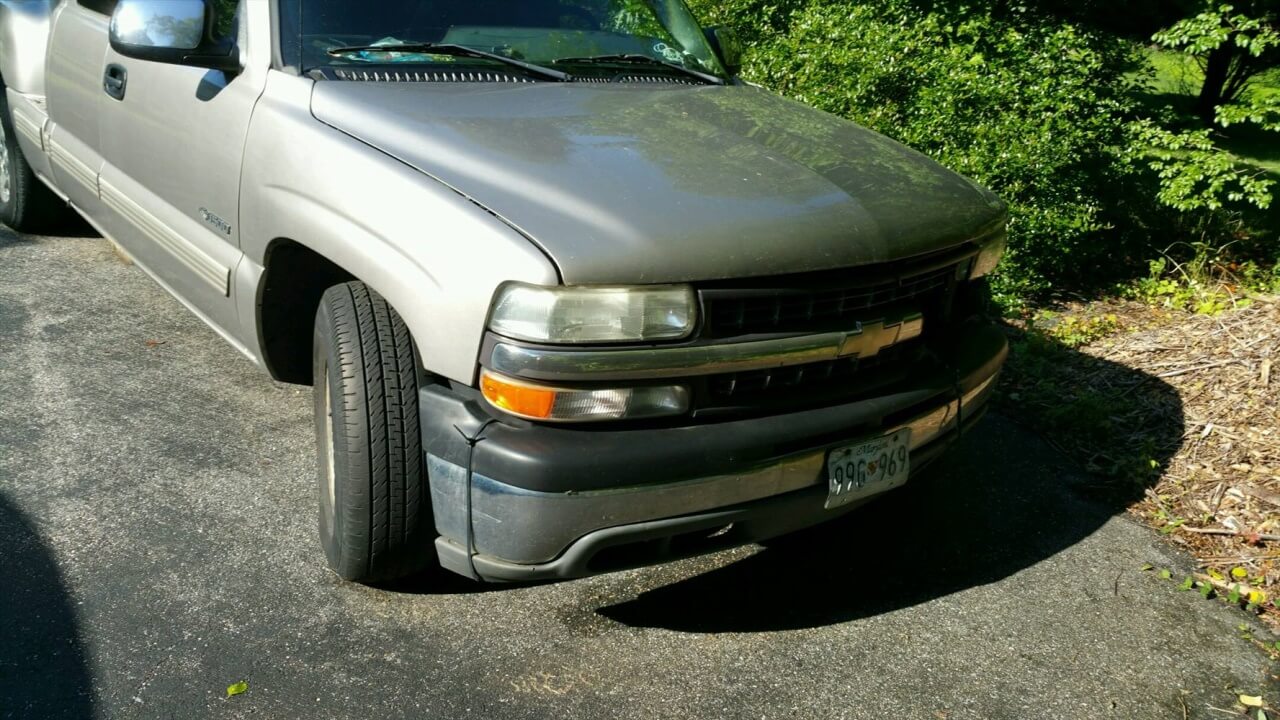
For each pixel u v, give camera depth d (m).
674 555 2.38
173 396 3.73
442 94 2.81
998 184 5.38
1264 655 2.74
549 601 2.76
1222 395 4.14
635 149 2.55
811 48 5.78
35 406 3.56
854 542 3.18
